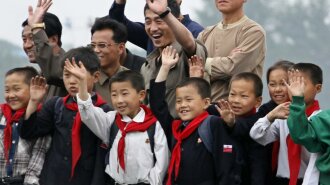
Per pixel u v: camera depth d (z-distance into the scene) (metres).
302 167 18.41
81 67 18.38
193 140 18.33
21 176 18.95
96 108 18.52
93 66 19.03
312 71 18.50
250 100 18.70
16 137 19.08
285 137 18.53
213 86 19.94
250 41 20.08
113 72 20.31
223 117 18.20
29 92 19.27
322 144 17.83
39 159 18.91
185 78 19.23
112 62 20.28
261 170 18.42
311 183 17.89
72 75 18.75
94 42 20.27
